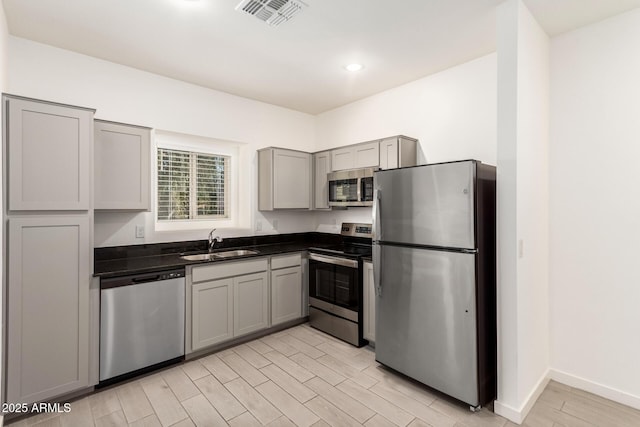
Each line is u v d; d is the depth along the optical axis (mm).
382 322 2625
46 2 2031
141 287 2490
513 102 2029
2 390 1950
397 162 3070
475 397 2088
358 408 2164
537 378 2320
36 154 2057
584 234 2363
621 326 2223
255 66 2982
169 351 2645
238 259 3084
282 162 3805
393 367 2545
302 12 2160
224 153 3865
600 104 2283
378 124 3672
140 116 3061
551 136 2496
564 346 2465
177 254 3225
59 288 2143
